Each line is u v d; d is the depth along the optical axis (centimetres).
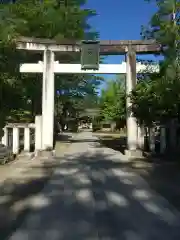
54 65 1697
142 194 773
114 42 1697
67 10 2319
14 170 1154
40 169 1176
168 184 897
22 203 687
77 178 991
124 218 580
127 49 1697
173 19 1470
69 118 5453
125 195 762
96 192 794
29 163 1330
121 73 1714
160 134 1605
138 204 679
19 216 591
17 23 1661
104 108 4938
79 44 1688
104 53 1739
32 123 1642
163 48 1566
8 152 1382
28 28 1909
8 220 567
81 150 1861
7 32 1393
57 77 2625
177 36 1382
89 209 639
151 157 1514
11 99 1478
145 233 500
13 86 1441
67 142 2481
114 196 752
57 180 956
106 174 1065
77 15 2355
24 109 1834
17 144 1584
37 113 2067
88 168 1195
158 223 551
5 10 1578
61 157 1533
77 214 604
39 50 1680
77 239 473
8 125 1578
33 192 794
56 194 770
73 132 4888
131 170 1154
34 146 1745
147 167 1225
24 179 977
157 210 633
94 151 1808
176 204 680
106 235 490
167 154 1545
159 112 1445
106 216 592
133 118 1662
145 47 1683
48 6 2192
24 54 1736
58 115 4072
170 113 1420
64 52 1725
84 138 3105
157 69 1680
